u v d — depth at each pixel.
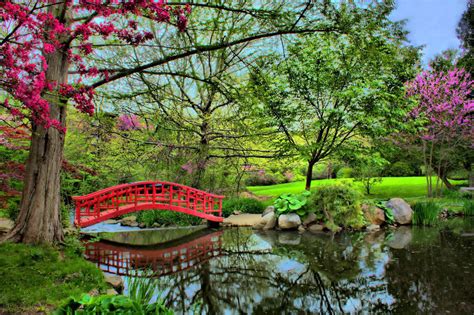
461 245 7.75
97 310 2.31
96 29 3.79
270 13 5.44
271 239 8.84
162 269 6.35
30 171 5.49
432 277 5.50
